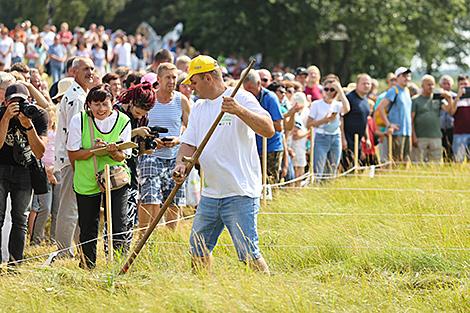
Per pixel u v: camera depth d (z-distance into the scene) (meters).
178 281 10.27
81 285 10.65
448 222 14.09
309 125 20.30
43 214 14.91
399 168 22.52
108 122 12.34
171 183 14.31
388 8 55.06
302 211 15.41
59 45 39.06
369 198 17.12
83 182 12.23
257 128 10.52
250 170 10.95
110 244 11.86
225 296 9.78
